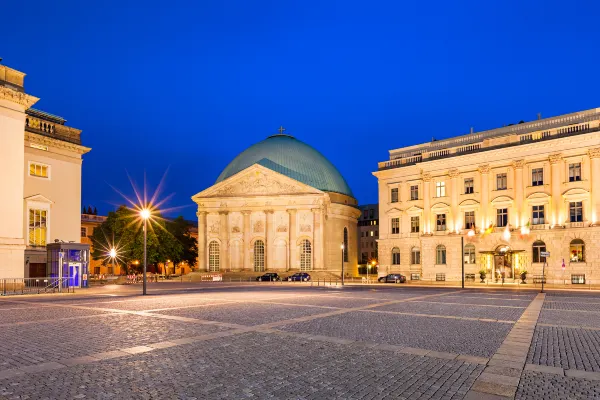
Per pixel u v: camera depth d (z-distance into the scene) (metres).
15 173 45.12
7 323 18.70
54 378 10.12
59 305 27.19
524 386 9.84
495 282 60.03
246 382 9.91
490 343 14.52
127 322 18.88
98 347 13.47
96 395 8.95
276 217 88.00
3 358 12.05
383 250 71.94
